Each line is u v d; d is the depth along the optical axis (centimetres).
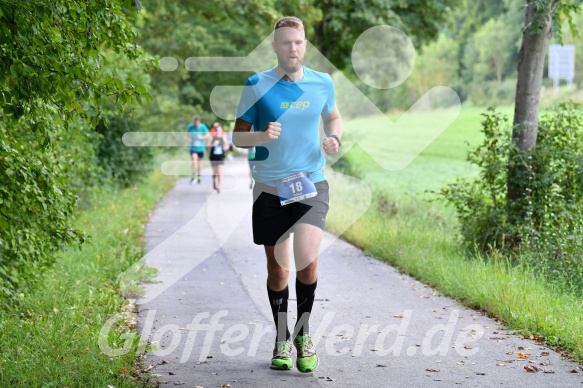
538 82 1402
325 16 3198
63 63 718
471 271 1215
